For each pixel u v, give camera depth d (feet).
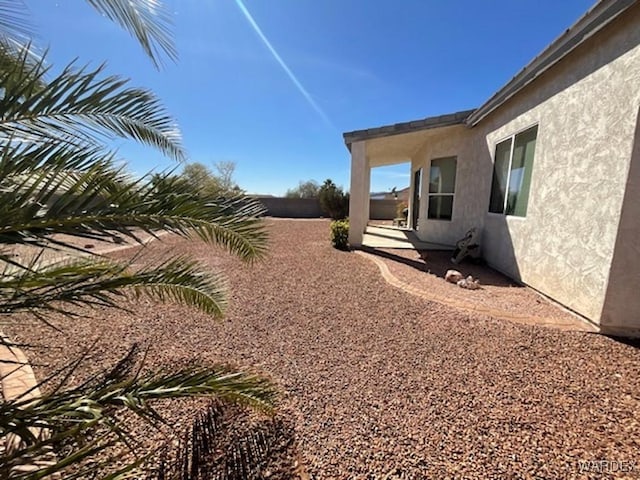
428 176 34.53
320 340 11.85
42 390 8.38
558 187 15.16
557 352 10.71
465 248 24.84
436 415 7.64
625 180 11.24
